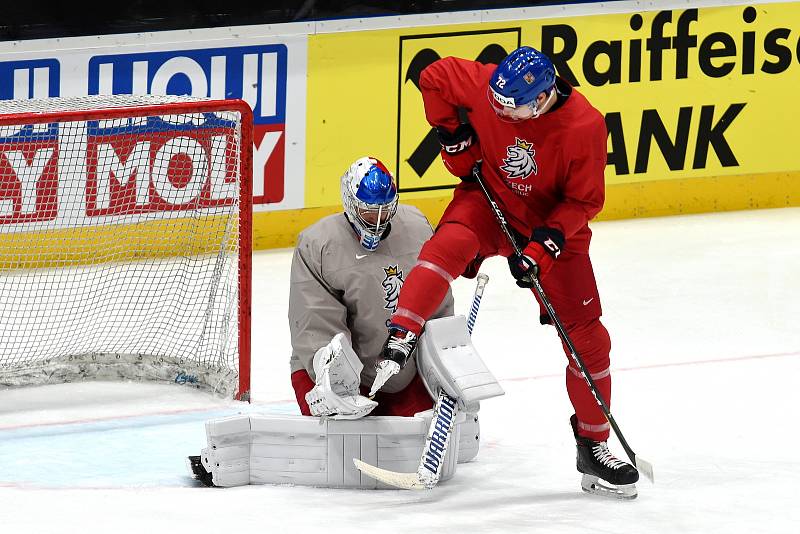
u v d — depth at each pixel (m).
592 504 14.64
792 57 31.11
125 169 23.98
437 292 14.15
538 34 29.41
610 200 30.72
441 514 14.14
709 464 16.33
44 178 24.05
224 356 20.22
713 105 30.81
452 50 28.89
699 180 31.19
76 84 26.45
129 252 24.45
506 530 13.66
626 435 17.69
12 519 13.78
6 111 18.77
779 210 31.75
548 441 17.42
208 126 22.89
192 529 13.48
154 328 21.94
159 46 26.81
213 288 20.83
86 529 13.45
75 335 21.52
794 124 31.48
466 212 14.84
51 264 24.38
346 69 28.23
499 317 24.14
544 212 15.02
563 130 14.11
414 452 15.05
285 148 28.22
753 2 30.52
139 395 19.75
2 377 20.00
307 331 15.16
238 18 27.25
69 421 18.48
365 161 14.89
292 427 15.11
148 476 16.08
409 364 15.61
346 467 15.06
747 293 25.55
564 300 15.02
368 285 15.23
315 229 15.38
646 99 30.34
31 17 25.84
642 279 26.41
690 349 22.14
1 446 17.33
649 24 30.00
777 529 13.95
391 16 28.30
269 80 27.77
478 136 14.86
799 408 19.00
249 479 15.36
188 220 23.88
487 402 19.25
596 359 15.12
